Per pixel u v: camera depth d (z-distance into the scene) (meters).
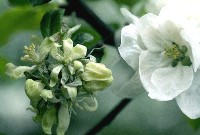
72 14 0.39
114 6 0.44
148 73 0.35
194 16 0.34
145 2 0.40
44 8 0.41
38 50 0.33
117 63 0.36
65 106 0.32
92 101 0.33
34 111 0.33
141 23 0.34
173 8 0.35
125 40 0.34
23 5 0.40
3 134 0.39
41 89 0.32
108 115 0.39
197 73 0.35
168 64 0.35
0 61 0.40
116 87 0.36
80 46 0.32
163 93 0.34
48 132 0.33
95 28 0.39
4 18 0.41
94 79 0.32
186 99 0.34
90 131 0.39
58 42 0.33
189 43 0.34
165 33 0.35
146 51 0.35
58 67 0.32
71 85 0.32
